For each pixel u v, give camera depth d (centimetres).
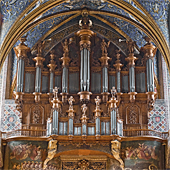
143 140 2780
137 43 3138
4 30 2661
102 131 2780
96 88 2967
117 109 2819
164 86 3188
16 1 2588
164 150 2772
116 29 3109
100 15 3070
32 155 2770
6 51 2692
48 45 3105
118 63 2997
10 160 2747
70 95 2961
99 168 2888
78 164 2897
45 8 2762
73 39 3112
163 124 3117
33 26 2888
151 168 2755
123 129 2839
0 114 3080
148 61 2984
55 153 2773
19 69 2964
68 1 2838
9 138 2745
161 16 2641
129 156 2775
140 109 2928
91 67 3003
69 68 3005
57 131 2769
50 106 2945
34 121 2916
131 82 2948
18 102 2916
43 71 3005
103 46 3041
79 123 2797
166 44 2655
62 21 3086
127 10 2762
